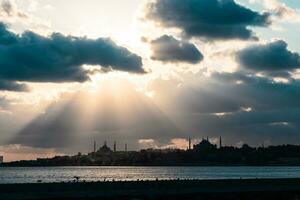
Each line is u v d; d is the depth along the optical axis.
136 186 81.12
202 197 86.19
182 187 84.94
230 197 88.75
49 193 74.19
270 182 93.38
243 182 90.62
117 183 79.81
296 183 95.69
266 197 92.50
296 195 95.06
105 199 78.25
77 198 76.19
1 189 71.12
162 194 82.56
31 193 72.94
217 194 87.69
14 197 71.44
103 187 78.50
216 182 88.12
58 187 75.06
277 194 93.62
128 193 80.19
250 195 90.94
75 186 76.38
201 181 86.69
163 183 83.50
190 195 85.06
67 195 75.44
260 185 92.31
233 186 89.38
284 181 94.75
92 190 77.56
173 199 83.56
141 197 80.94
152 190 82.31
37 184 73.69
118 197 79.38
